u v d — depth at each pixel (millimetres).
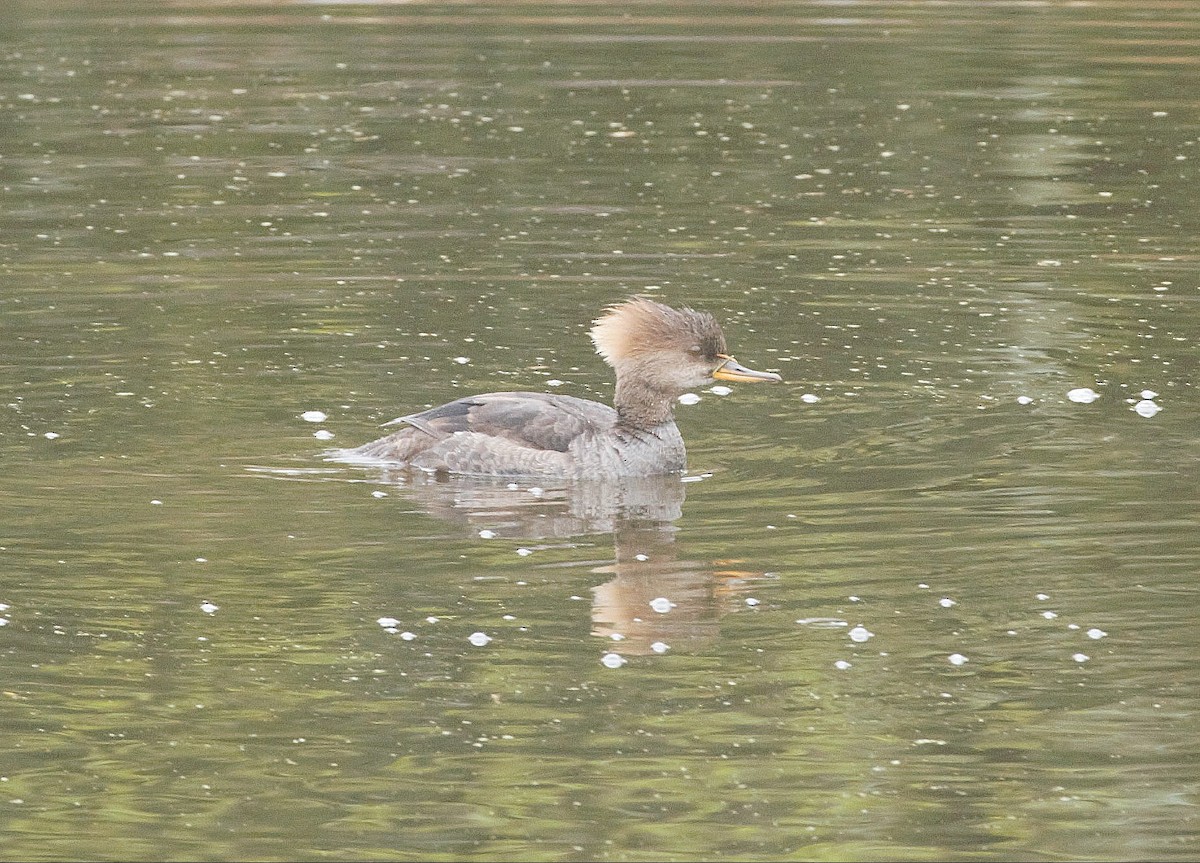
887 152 24719
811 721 10086
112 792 9422
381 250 20391
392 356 16953
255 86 28250
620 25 32219
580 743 9867
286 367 16594
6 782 9492
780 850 8898
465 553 12406
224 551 12383
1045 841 8992
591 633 11133
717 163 24219
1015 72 28859
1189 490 13453
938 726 10023
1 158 24281
